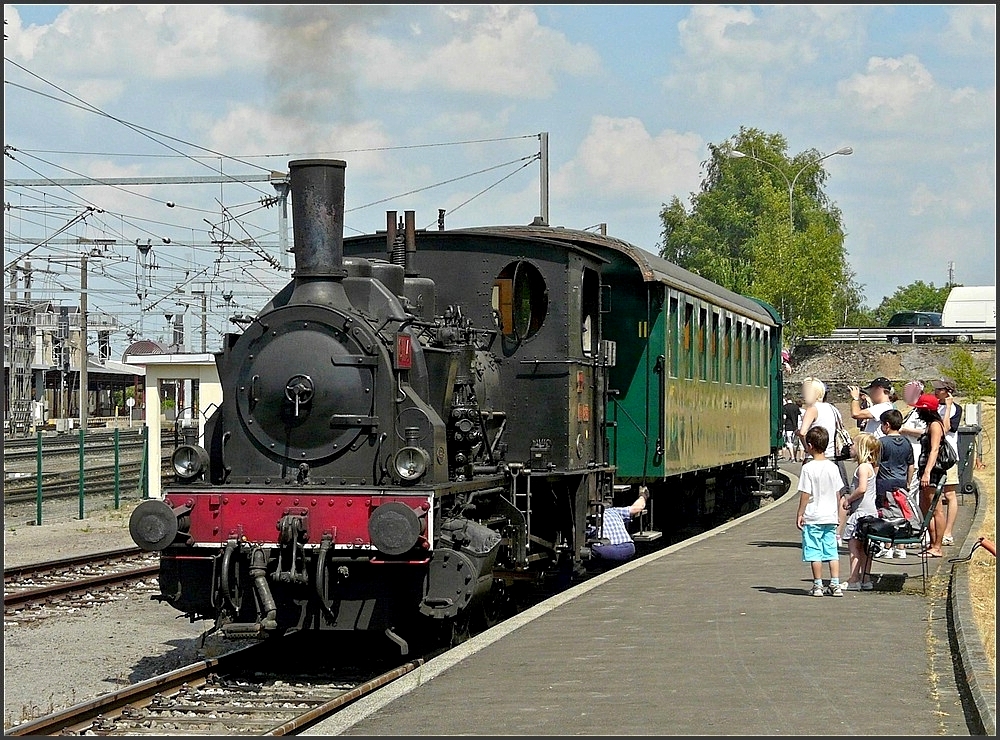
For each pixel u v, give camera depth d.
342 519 9.81
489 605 11.75
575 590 12.25
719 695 7.70
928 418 14.13
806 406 14.38
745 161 70.88
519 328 12.89
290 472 10.34
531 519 13.16
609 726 7.05
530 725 7.14
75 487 29.75
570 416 12.82
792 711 7.27
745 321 22.58
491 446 12.05
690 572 13.35
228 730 8.38
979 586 11.64
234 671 10.14
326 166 10.52
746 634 9.69
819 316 49.97
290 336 10.42
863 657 8.75
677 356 16.61
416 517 9.45
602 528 14.28
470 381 11.62
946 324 76.75
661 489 18.48
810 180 72.81
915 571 12.96
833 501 11.51
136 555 18.38
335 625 9.92
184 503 10.10
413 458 9.83
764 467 26.48
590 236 14.66
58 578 16.12
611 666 8.66
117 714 8.74
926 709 7.31
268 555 9.86
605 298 14.53
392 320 10.45
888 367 56.41
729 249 69.62
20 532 21.89
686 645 9.30
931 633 9.63
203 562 10.22
